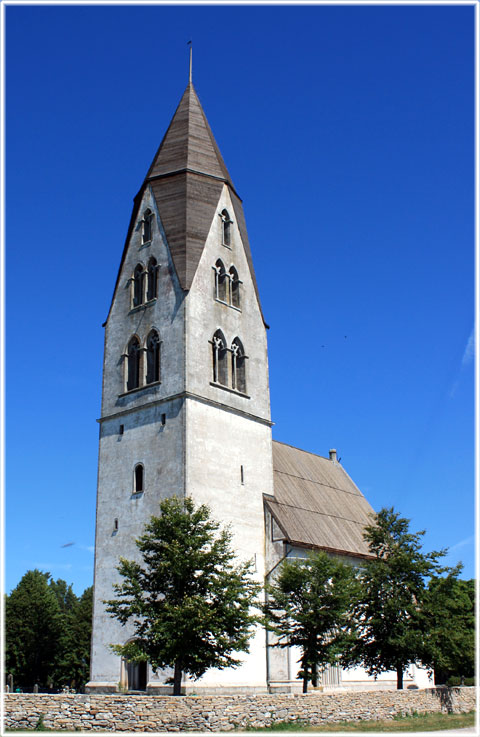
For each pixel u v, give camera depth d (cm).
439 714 5281
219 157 7650
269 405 7206
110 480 6544
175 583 4525
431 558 6028
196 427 6250
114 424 6725
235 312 7075
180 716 3819
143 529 6119
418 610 5816
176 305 6600
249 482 6675
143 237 7162
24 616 10000
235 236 7375
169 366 6462
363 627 5912
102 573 6284
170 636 4241
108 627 6059
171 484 6084
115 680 5844
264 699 4119
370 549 6344
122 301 7112
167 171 7281
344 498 8862
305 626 5109
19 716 4025
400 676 5788
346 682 6975
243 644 4447
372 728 4294
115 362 6956
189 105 7712
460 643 5850
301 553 6750
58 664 9988
